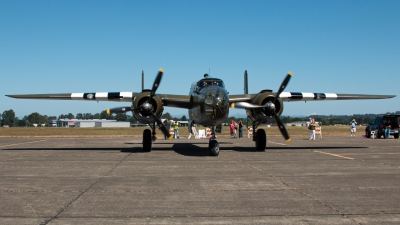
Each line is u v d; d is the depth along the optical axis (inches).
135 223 222.1
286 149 710.5
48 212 245.0
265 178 368.8
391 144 877.2
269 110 631.2
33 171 416.8
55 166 459.2
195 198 283.9
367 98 776.3
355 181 353.1
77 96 720.3
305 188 320.2
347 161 507.5
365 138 1253.7
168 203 268.5
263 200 277.4
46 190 312.5
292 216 236.4
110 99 729.0
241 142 986.7
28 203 268.4
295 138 1266.0
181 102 657.6
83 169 431.2
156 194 297.3
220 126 641.0
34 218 231.6
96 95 714.8
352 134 1419.8
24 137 1460.4
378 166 456.8
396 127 1213.1
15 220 227.5
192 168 437.4
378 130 1235.2
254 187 324.5
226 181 352.5
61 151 683.4
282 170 421.7
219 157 558.3
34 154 621.6
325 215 238.1
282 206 260.2
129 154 612.7
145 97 623.2
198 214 241.1
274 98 649.6
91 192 304.7
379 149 711.7
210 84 617.0
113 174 393.7
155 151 672.4
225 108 564.7
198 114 595.2
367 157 558.9
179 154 609.6
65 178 370.0
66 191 308.5
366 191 307.9
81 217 234.1
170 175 386.3
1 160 528.4
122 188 320.5
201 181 352.5
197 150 693.9
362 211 247.1
